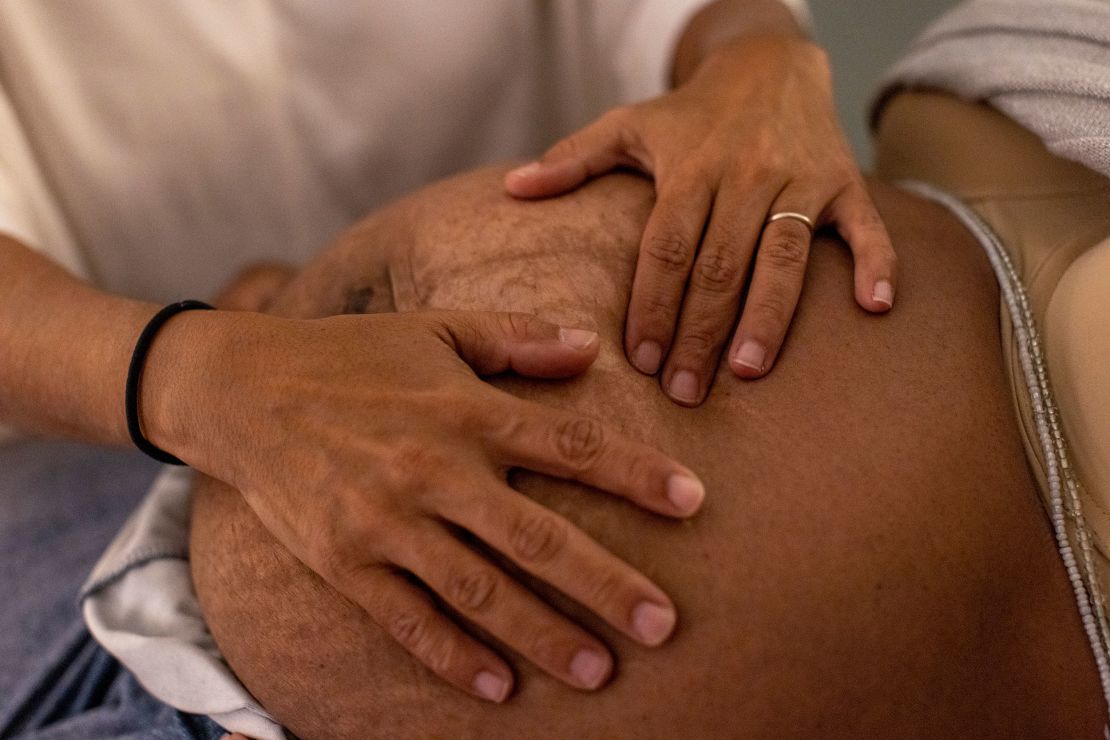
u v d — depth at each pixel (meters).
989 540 0.51
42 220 1.00
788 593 0.48
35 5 0.90
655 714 0.48
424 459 0.47
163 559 0.69
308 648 0.54
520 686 0.49
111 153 1.01
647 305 0.56
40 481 0.92
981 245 0.63
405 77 1.04
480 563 0.47
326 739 0.55
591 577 0.46
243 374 0.54
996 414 0.54
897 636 0.49
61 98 0.96
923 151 0.77
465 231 0.64
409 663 0.51
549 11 1.08
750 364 0.53
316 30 0.99
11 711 0.72
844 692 0.49
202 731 0.61
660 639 0.46
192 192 1.07
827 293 0.57
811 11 1.42
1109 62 0.59
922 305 0.57
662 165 0.63
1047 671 0.52
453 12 1.01
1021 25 0.68
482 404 0.48
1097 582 0.51
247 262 1.14
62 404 0.64
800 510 0.50
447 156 1.14
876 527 0.50
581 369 0.53
